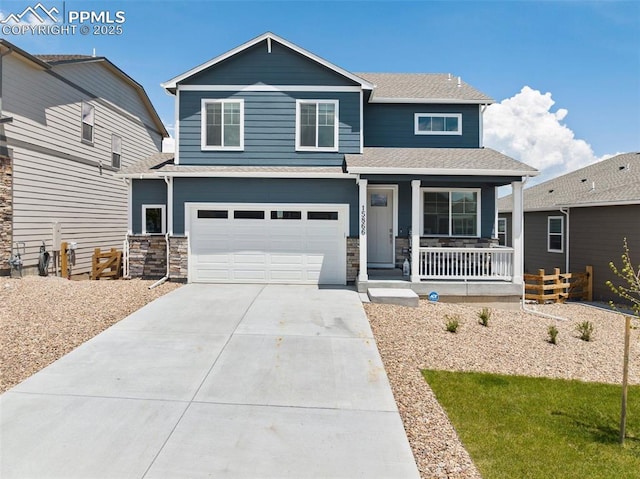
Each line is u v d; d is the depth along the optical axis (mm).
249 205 10914
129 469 3281
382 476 3285
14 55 11133
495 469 3492
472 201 12383
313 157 11398
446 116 12906
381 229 12273
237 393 4652
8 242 11094
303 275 10977
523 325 8461
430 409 4543
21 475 3182
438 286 9836
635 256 12031
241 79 11398
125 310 7945
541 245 16406
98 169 15414
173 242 11016
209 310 8086
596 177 16234
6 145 11000
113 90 16438
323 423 4059
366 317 7777
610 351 7188
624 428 3998
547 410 4672
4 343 5797
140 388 4711
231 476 3227
